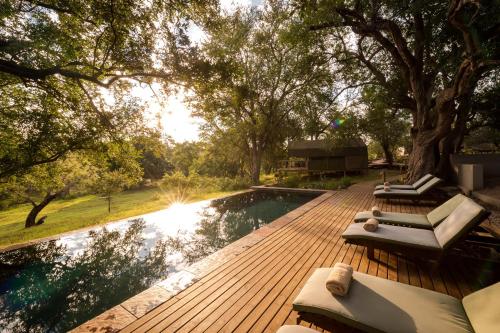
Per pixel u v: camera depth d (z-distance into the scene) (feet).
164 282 12.09
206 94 35.58
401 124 101.65
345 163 83.15
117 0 24.64
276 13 63.93
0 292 16.62
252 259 14.66
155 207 48.26
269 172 133.59
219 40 65.05
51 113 31.42
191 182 74.08
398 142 126.72
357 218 17.39
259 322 9.01
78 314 14.20
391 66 48.80
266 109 83.05
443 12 31.17
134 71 31.01
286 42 39.58
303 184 58.85
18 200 49.96
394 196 28.02
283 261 14.29
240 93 43.70
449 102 33.71
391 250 12.95
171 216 36.58
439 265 11.94
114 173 62.23
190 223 33.06
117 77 29.40
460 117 41.73
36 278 18.56
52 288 17.04
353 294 7.30
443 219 14.34
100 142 34.53
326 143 62.44
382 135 101.30
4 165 29.45
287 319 9.14
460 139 54.13
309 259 14.47
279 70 73.26
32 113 29.32
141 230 30.01
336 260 14.14
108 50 27.61
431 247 11.67
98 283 17.61
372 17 32.81
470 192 29.91
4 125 28.73
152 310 9.89
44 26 22.98
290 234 19.22
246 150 92.43
